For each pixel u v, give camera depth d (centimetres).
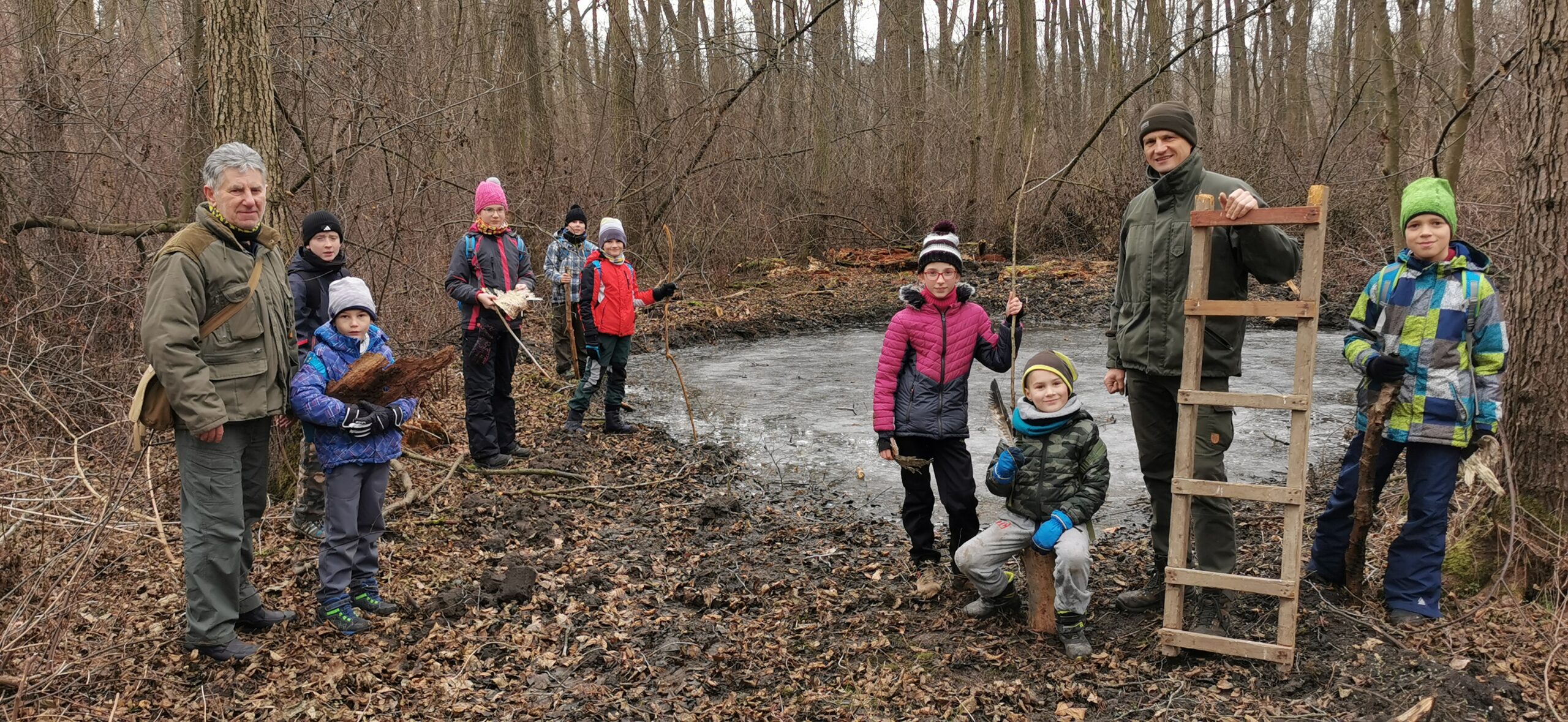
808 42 1938
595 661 410
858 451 782
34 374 669
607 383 820
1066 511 396
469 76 1395
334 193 927
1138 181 1938
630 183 1648
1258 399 357
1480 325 386
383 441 431
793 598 476
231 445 385
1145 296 398
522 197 1437
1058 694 373
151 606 442
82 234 872
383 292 977
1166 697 365
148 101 970
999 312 1546
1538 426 429
